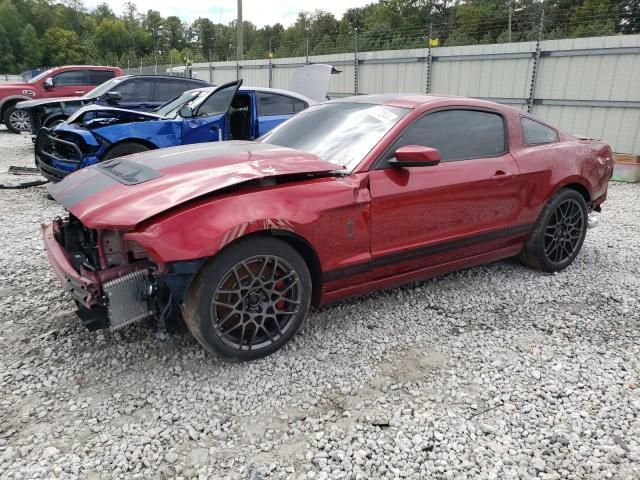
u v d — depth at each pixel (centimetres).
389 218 321
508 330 340
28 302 371
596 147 460
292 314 296
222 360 290
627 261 482
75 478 206
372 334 329
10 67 7631
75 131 641
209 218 255
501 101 1200
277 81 1916
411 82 1399
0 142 1331
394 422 244
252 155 313
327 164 309
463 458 221
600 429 241
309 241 287
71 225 333
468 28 1984
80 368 285
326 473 211
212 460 219
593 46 1016
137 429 236
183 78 1059
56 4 9981
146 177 286
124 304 261
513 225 397
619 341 327
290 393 266
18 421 241
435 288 406
